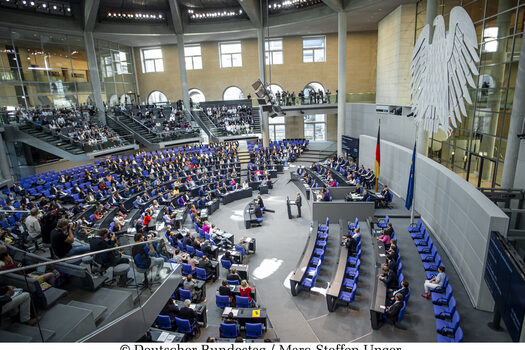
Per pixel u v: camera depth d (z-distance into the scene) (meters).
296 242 14.98
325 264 12.62
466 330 8.16
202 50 34.34
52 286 5.43
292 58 33.88
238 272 11.66
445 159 16.20
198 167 24.66
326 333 8.91
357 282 11.15
